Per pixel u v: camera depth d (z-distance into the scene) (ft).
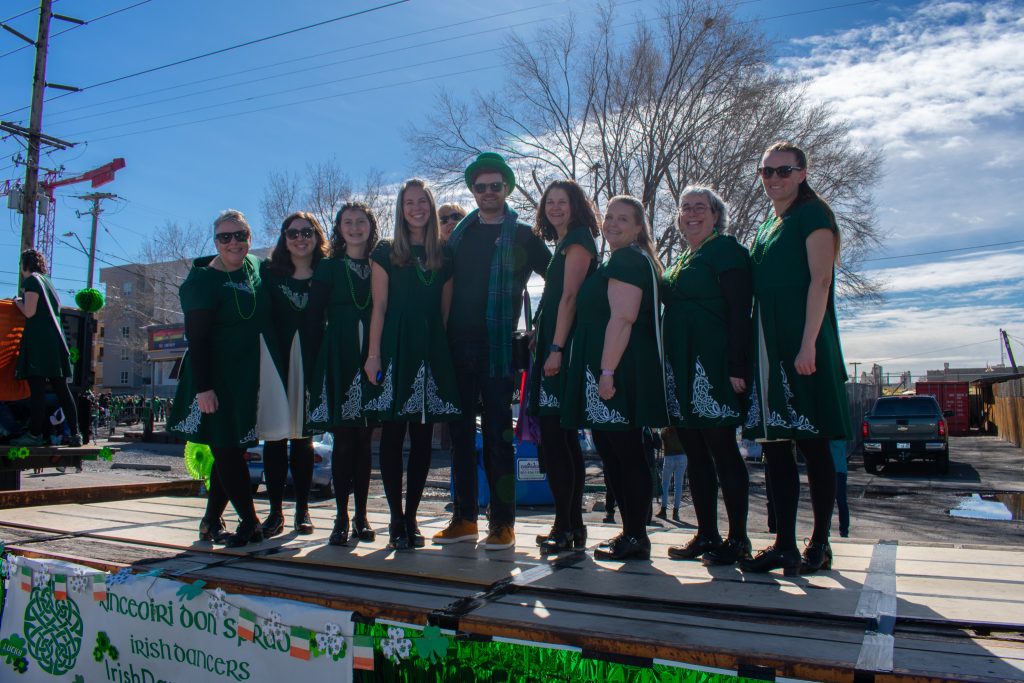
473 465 12.45
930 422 54.60
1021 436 84.17
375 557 10.69
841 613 7.29
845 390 9.59
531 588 8.66
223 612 8.69
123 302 165.48
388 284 11.98
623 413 10.12
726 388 9.87
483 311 12.14
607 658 6.64
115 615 9.71
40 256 18.85
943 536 29.09
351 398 12.14
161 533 12.71
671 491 42.01
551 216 11.66
